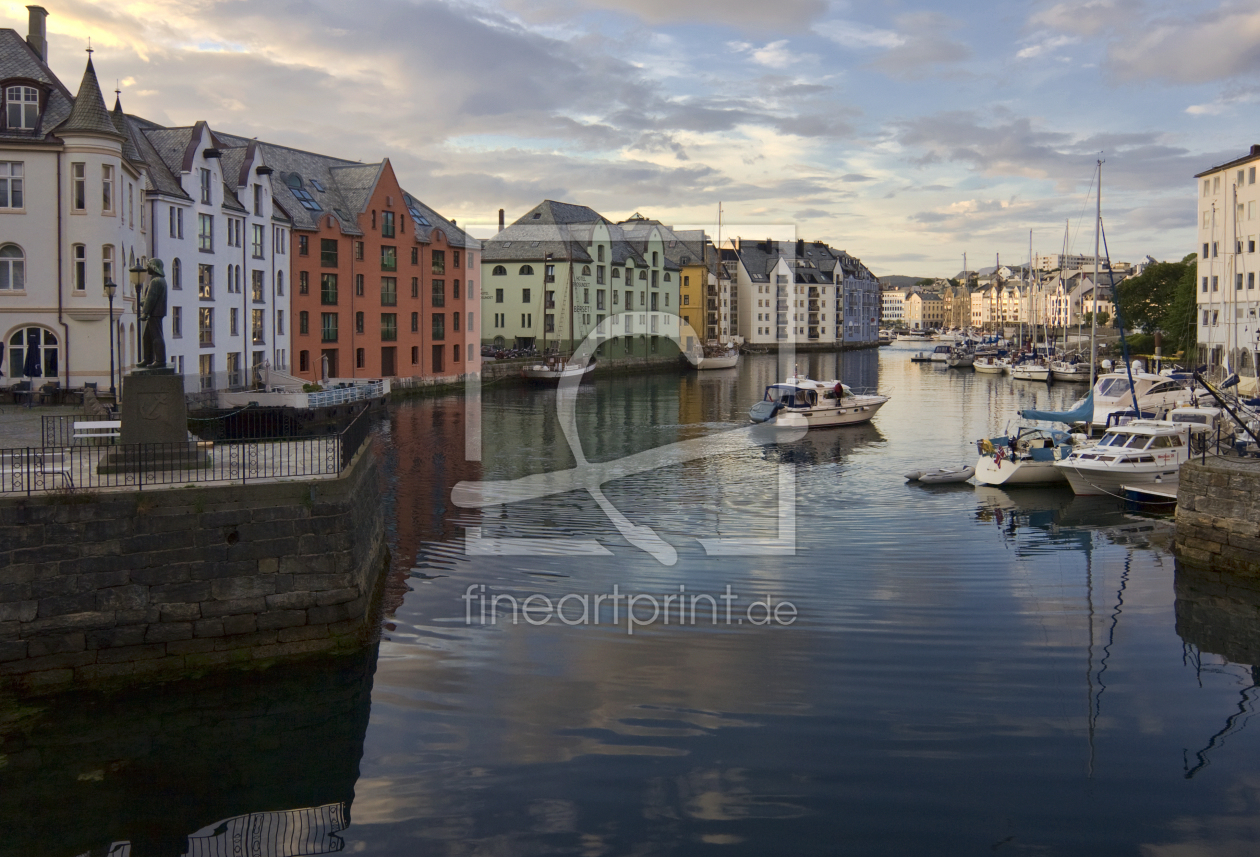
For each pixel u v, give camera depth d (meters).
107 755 13.91
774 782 12.96
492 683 16.23
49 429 28.67
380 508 24.83
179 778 13.30
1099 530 28.14
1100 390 56.41
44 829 12.12
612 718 14.89
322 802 12.62
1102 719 15.01
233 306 56.50
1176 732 14.62
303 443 23.12
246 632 16.92
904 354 164.00
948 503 32.28
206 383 50.69
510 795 12.69
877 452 45.25
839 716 14.96
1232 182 73.12
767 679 16.41
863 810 12.28
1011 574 23.19
